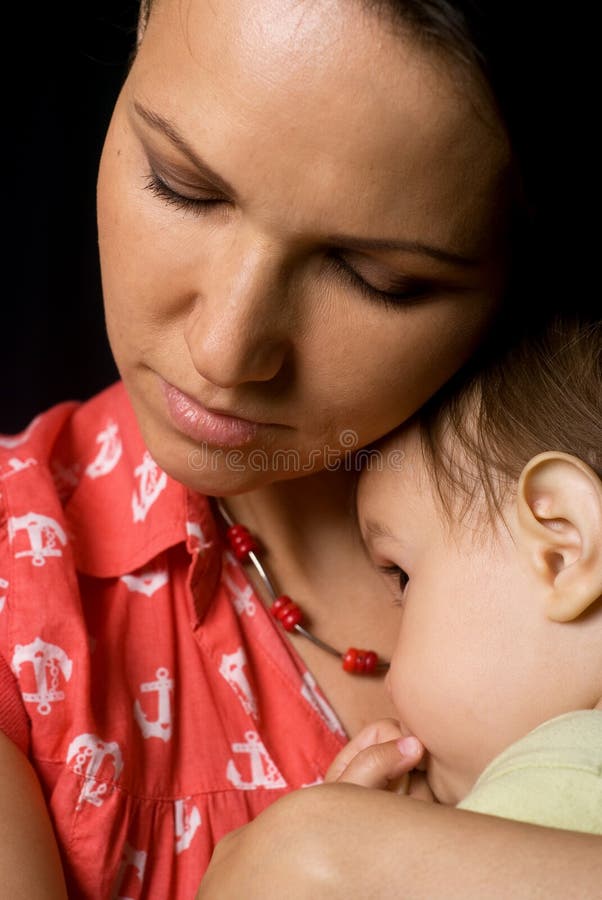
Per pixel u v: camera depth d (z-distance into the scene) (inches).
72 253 108.9
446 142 40.4
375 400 47.3
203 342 43.1
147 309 45.9
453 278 44.3
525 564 49.6
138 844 50.9
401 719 53.6
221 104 40.0
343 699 57.5
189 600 56.0
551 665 49.3
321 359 45.4
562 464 48.8
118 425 60.5
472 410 52.6
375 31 38.6
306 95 39.2
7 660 50.9
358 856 38.8
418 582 52.4
